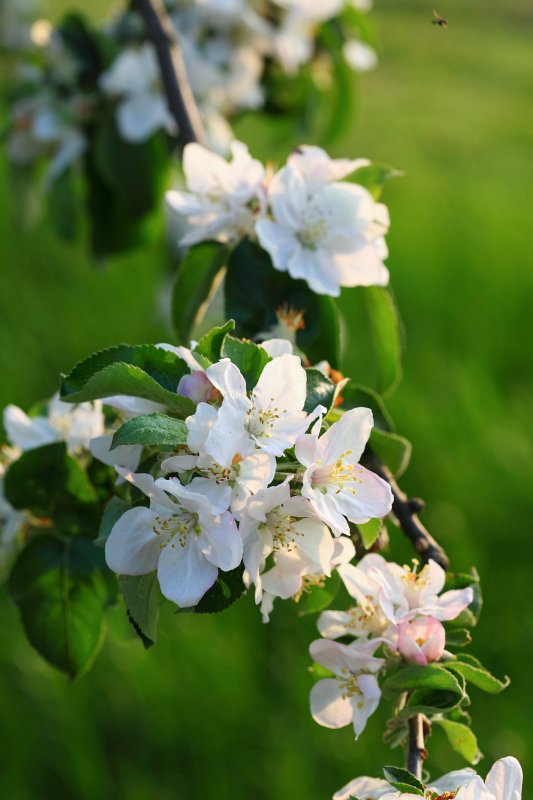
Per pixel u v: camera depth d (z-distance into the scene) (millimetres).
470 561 1753
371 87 5207
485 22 6547
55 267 2678
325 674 932
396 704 894
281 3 1251
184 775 1481
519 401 2176
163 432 848
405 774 864
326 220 959
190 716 1515
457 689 877
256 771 1454
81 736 1490
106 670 1562
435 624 890
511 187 3523
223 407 855
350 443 872
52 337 2445
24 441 982
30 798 1467
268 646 1642
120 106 1199
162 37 1079
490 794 853
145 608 875
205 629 1627
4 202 2873
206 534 856
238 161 976
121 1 1301
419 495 1911
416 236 2938
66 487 964
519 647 1621
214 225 971
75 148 1224
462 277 2650
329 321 963
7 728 1504
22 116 1248
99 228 1261
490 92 5184
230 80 1288
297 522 868
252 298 967
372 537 887
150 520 867
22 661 1575
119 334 2473
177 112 1071
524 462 1917
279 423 864
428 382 2213
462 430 2037
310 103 1385
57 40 1224
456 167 3826
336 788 1434
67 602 970
